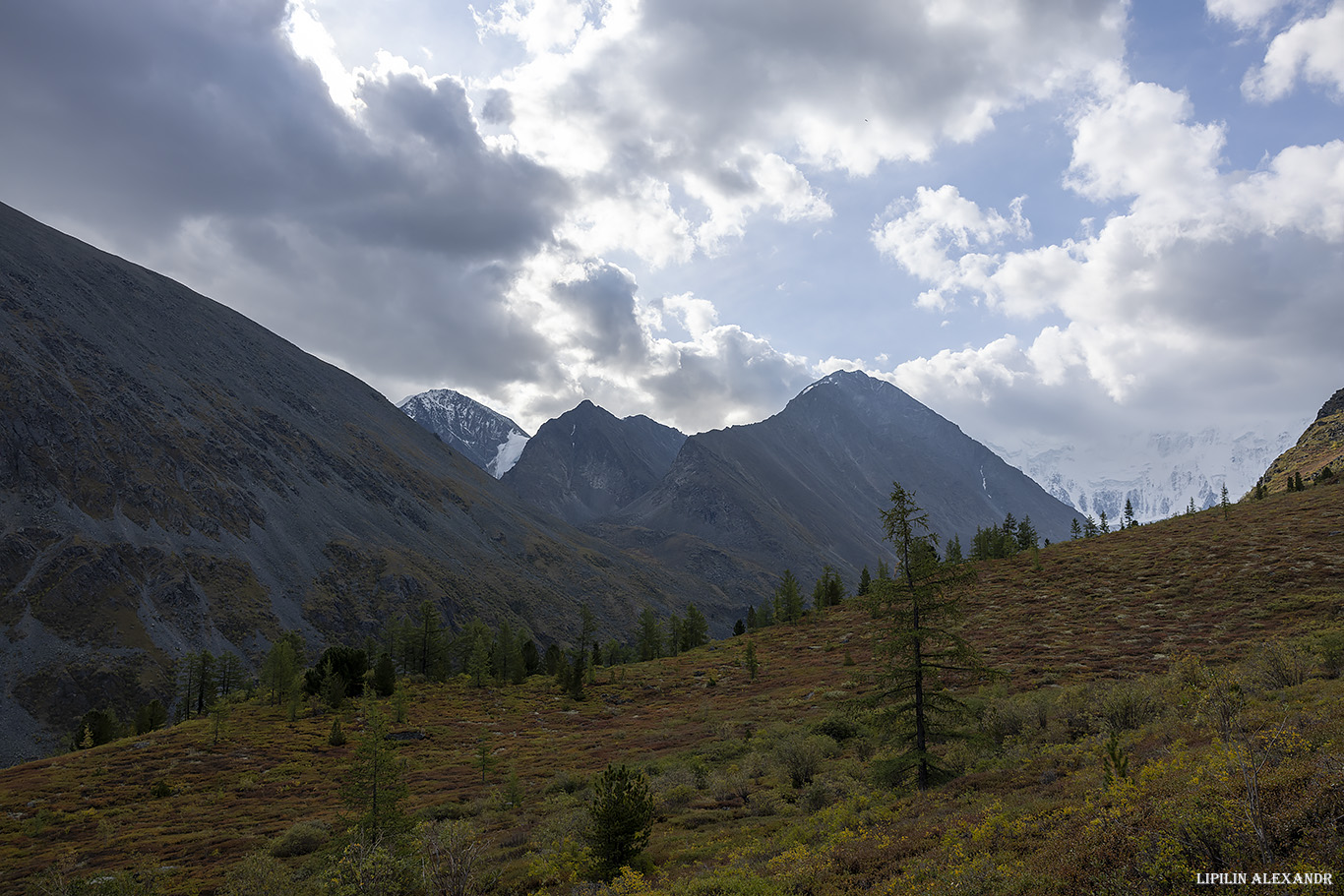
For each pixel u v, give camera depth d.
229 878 30.72
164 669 183.62
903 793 26.48
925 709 28.38
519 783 46.16
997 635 68.38
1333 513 85.12
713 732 55.78
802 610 129.75
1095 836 12.09
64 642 180.25
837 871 16.78
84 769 63.38
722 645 119.56
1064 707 33.72
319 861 31.81
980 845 14.88
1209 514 107.88
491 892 24.53
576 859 25.25
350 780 34.28
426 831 34.00
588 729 71.69
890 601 28.50
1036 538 131.12
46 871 37.59
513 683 108.88
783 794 32.69
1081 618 69.00
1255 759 11.79
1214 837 10.09
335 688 88.75
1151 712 28.39
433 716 82.38
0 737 146.88
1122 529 124.88
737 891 16.48
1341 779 10.22
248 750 68.19
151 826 46.56
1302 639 40.47
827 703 59.22
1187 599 66.50
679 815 31.44
